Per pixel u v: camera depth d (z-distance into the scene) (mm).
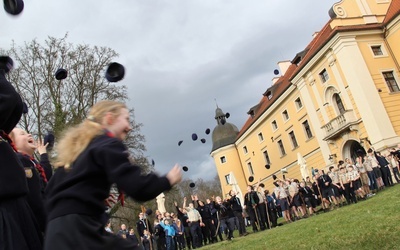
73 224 1710
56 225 1724
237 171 51750
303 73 33531
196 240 14852
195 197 16406
